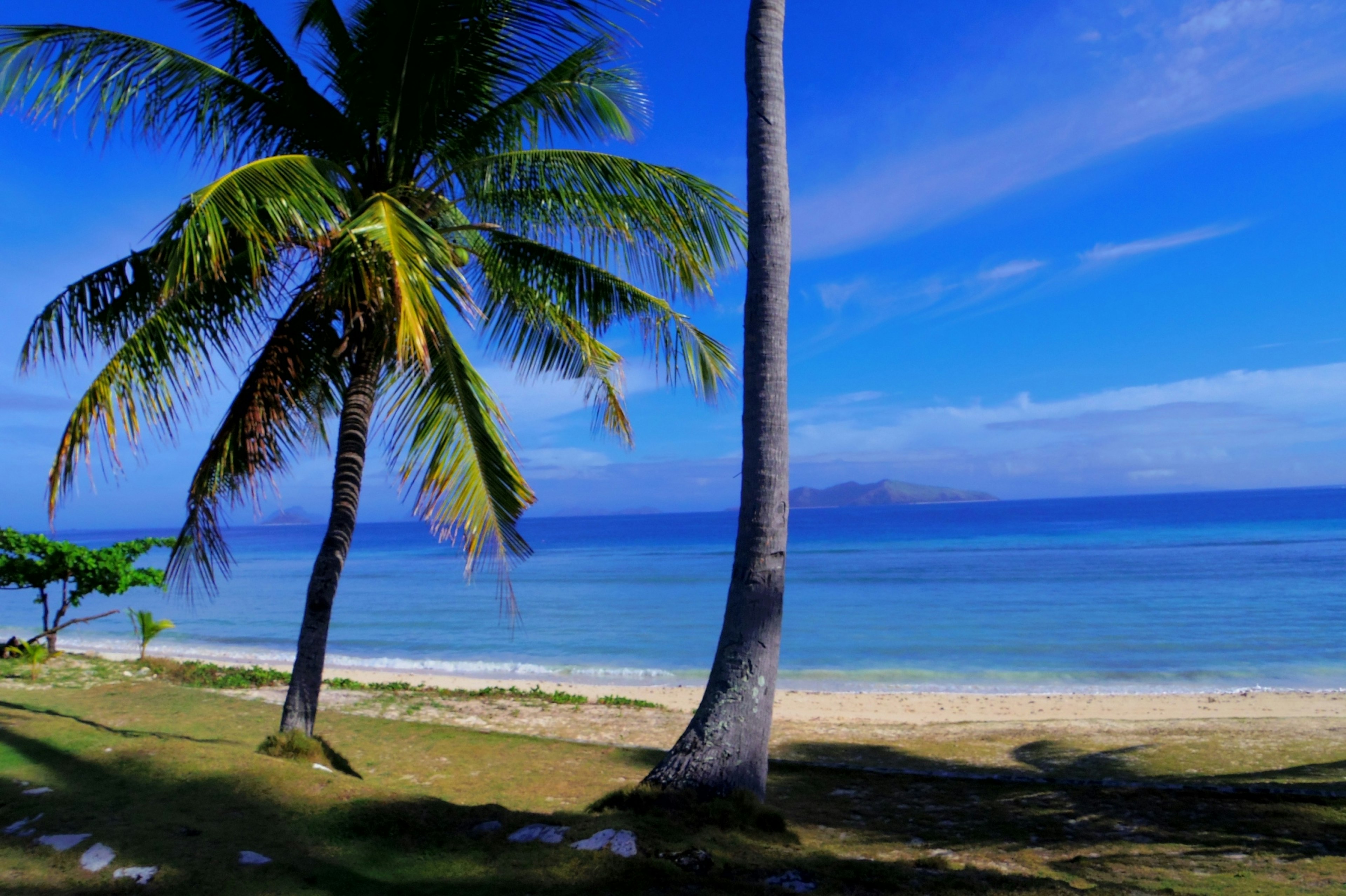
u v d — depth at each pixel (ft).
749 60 18.99
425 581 156.04
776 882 12.30
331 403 27.25
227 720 29.78
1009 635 76.28
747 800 16.02
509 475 22.68
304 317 24.25
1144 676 57.11
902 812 20.33
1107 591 107.55
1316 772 24.43
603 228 25.09
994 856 16.01
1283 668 58.23
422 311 18.53
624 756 26.30
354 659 67.10
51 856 12.51
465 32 23.08
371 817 14.35
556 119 26.32
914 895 11.87
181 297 21.85
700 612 100.32
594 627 87.97
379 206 19.81
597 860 12.68
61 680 36.91
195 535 23.81
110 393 20.67
